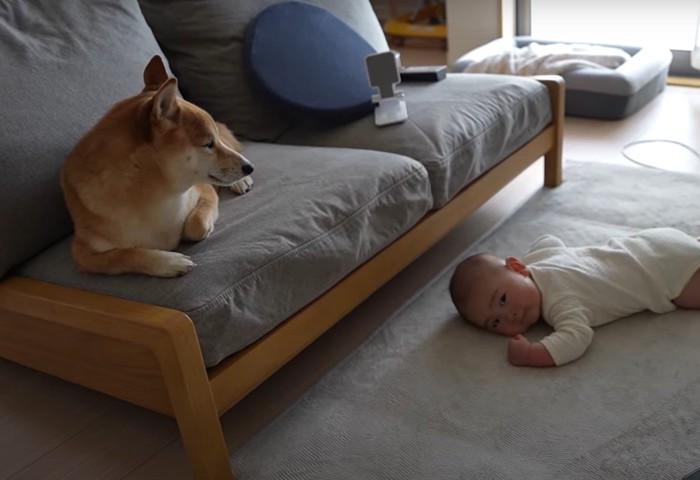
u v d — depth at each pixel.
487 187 2.06
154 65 1.50
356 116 2.04
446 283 1.93
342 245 1.54
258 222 1.48
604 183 2.35
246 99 2.07
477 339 1.70
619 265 1.66
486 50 3.34
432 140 1.85
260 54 2.03
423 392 1.56
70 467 1.52
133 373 1.40
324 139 2.01
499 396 1.51
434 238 1.88
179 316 1.22
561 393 1.50
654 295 1.65
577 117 2.98
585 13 3.53
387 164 1.72
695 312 1.67
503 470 1.34
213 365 1.31
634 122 2.86
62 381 1.80
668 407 1.42
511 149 2.13
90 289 1.38
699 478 1.24
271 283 1.39
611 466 1.31
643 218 2.10
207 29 2.05
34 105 1.54
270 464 1.44
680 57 3.30
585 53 3.10
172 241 1.43
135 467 1.50
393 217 1.69
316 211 1.53
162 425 1.61
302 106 1.99
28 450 1.59
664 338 1.61
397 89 2.21
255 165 1.79
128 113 1.37
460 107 2.00
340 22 2.24
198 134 1.35
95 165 1.36
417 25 4.00
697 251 1.65
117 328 1.27
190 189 1.48
